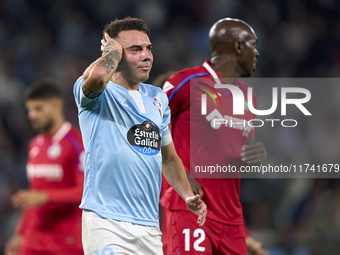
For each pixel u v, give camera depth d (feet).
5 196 119.65
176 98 52.26
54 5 176.35
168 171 45.27
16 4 174.50
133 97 42.32
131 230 39.65
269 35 189.16
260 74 179.63
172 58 172.55
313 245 99.25
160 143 42.75
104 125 40.55
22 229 74.59
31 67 160.45
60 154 74.23
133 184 40.22
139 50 41.83
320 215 110.11
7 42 165.78
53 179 74.33
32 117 75.36
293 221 113.39
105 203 39.73
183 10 185.26
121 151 40.04
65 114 151.74
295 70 185.78
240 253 53.06
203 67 55.01
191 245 51.01
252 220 111.96
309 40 194.18
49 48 167.12
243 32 55.11
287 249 100.27
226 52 54.90
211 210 51.67
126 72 42.14
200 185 51.29
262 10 193.77
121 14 179.22
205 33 182.70
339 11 204.64
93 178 40.24
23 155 137.69
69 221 72.33
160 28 178.50
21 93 153.38
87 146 40.86
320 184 120.06
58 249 71.97
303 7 200.95
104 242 38.88
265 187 119.75
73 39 169.99
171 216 52.26
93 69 38.47
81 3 178.70
